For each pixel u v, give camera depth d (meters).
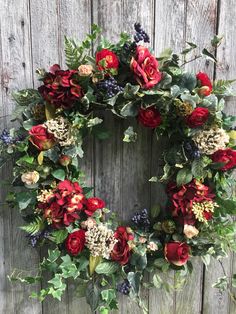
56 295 0.74
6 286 0.81
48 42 0.74
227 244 0.77
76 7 0.74
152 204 0.81
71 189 0.71
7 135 0.71
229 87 0.76
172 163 0.74
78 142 0.72
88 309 0.84
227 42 0.79
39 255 0.81
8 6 0.73
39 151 0.72
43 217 0.73
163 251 0.78
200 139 0.71
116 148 0.79
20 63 0.75
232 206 0.75
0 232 0.79
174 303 0.86
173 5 0.76
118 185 0.80
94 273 0.78
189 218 0.74
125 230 0.77
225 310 0.88
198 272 0.86
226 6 0.77
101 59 0.69
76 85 0.69
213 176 0.76
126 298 0.85
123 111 0.71
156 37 0.76
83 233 0.74
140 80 0.69
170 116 0.72
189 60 0.78
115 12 0.75
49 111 0.71
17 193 0.74
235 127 0.75
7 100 0.75
